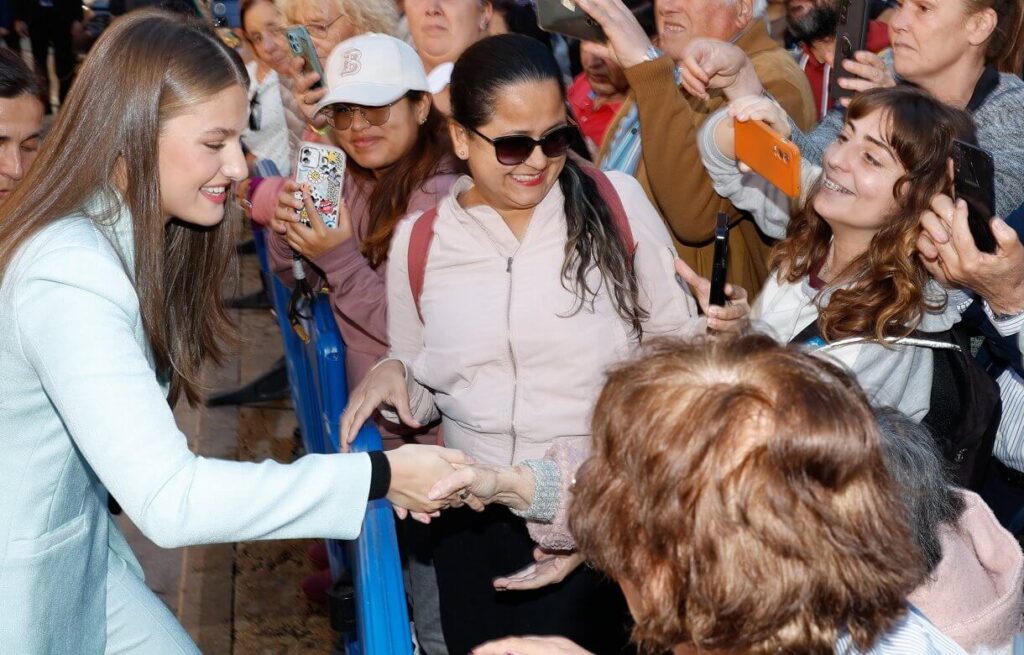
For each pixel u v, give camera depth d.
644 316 2.22
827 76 3.66
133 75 1.67
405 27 4.18
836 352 2.22
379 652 1.61
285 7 3.80
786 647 1.02
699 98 2.90
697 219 2.98
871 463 1.03
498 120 2.05
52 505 1.80
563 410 2.17
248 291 6.16
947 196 2.16
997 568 1.62
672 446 1.02
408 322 2.40
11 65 2.59
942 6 2.81
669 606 1.06
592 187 2.19
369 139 2.75
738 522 0.99
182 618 3.64
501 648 1.40
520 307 2.16
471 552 2.32
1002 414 2.48
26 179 1.73
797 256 2.44
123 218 1.72
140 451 1.58
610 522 1.09
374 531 1.79
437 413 2.47
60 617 1.85
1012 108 2.82
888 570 1.02
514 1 3.92
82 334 1.59
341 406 2.37
